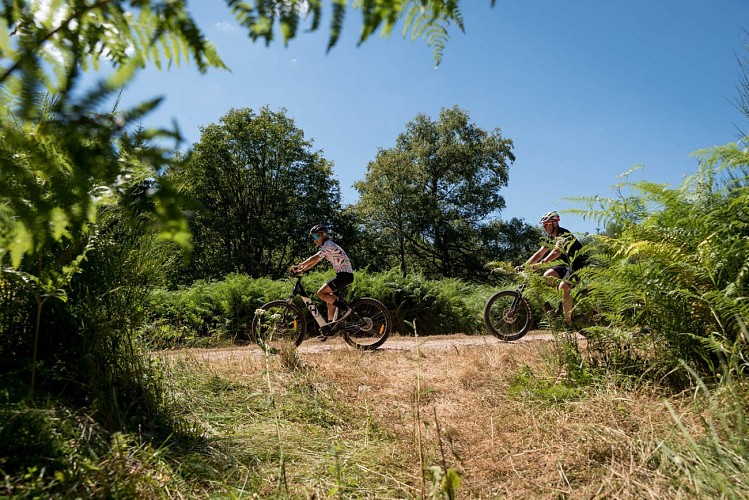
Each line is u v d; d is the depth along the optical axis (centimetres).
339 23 71
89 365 313
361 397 457
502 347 615
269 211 3191
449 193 3928
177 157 72
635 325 399
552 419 349
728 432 238
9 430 213
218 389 434
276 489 262
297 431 359
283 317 738
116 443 242
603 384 378
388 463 308
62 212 75
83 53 81
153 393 351
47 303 305
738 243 341
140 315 345
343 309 755
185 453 292
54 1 78
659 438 275
